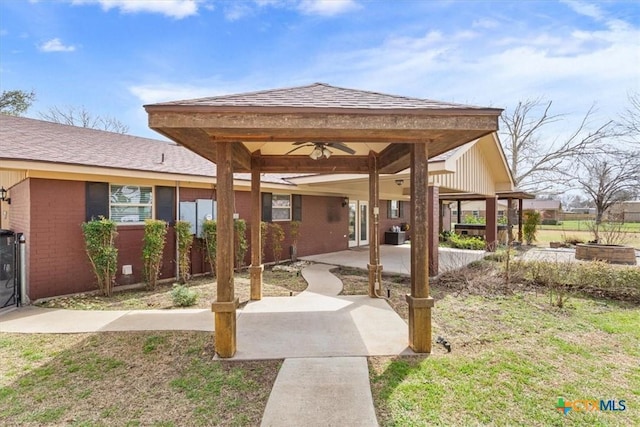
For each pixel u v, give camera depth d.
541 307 5.99
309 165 6.43
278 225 10.89
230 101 3.60
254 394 3.12
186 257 8.34
